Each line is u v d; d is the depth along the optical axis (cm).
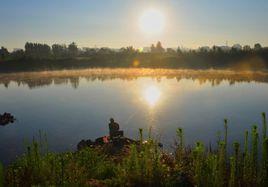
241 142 1581
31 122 2377
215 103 2991
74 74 7262
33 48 14650
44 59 10031
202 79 5472
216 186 663
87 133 2027
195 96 3472
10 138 1916
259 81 4984
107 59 10506
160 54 11675
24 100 3553
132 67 9112
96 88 4478
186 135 1848
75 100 3412
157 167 750
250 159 702
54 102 3328
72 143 1792
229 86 4394
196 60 9019
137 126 2150
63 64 9806
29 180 755
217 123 2159
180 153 865
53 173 771
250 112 2530
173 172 761
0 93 4253
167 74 6731
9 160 1490
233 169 678
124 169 784
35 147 826
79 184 728
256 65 7888
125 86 4644
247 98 3272
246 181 679
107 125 2233
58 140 1858
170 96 3503
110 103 3125
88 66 9594
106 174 836
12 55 11800
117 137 1416
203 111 2603
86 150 1035
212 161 707
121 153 1120
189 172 752
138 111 2670
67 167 812
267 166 664
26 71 8644
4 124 2316
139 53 11906
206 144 1631
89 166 877
